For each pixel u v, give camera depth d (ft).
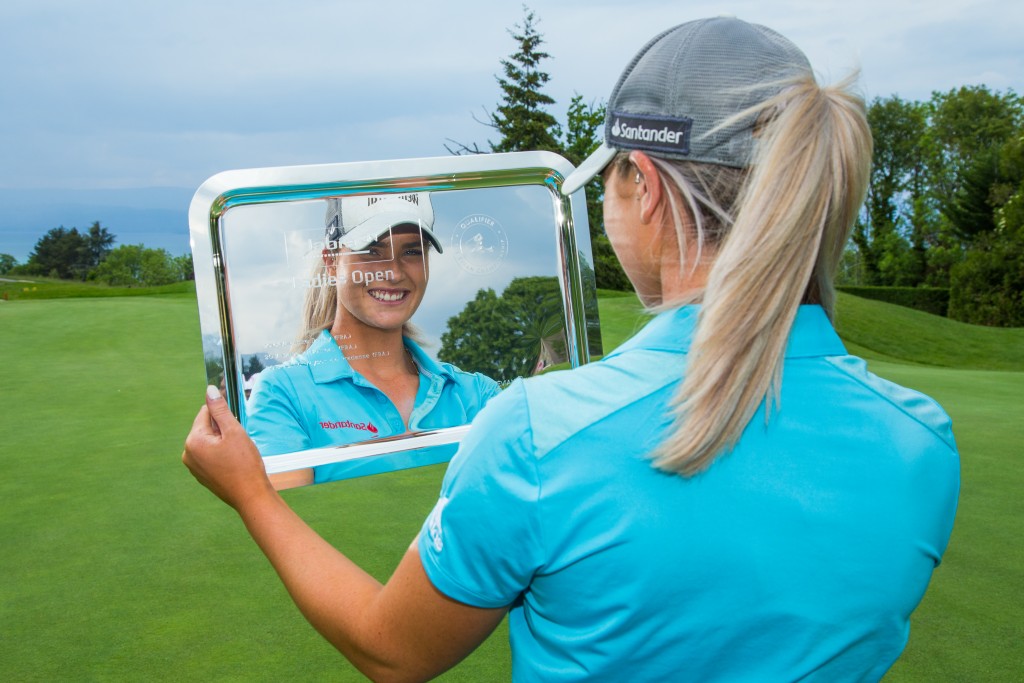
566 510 2.23
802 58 2.33
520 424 2.30
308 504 14.42
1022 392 28.60
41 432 22.34
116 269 227.20
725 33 2.31
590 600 2.28
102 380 32.09
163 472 17.49
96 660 9.27
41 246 244.42
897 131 178.40
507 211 3.65
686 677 2.32
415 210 3.50
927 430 2.48
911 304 117.60
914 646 9.05
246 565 11.93
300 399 3.36
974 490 15.17
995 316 107.55
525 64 152.15
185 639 9.68
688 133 2.27
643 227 2.50
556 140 154.30
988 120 171.53
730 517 2.22
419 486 15.37
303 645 9.43
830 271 2.44
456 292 3.58
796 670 2.32
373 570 11.62
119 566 12.06
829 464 2.30
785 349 2.29
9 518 14.46
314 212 3.38
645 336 2.38
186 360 38.24
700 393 2.11
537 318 3.71
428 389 3.56
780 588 2.25
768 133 2.19
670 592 2.23
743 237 2.14
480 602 2.42
